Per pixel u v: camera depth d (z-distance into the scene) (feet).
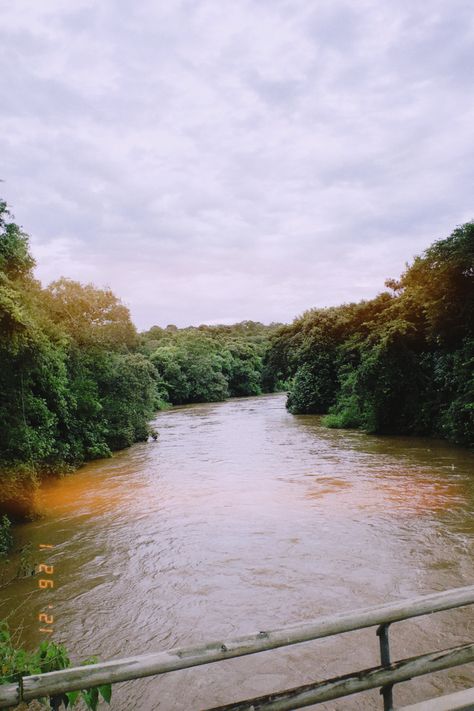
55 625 18.34
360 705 12.50
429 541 24.58
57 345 50.47
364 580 20.42
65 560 25.27
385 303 94.02
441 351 60.44
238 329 359.66
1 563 25.31
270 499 34.55
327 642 15.56
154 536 28.17
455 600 7.24
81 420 58.59
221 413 125.80
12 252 34.83
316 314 113.70
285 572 21.72
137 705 13.16
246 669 14.47
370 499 33.22
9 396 37.42
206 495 37.01
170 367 177.88
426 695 12.73
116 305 70.28
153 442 73.56
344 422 77.41
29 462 36.96
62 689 5.82
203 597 19.88
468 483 36.73
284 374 133.28
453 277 51.93
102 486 43.45
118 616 18.80
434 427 62.28
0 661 9.12
